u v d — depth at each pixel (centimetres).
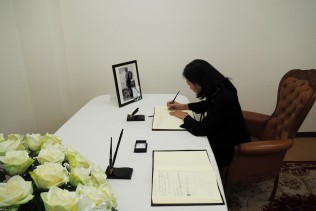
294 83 168
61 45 231
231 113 143
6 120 201
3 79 196
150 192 88
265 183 202
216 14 233
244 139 157
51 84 229
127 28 236
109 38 238
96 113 167
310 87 151
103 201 57
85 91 255
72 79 251
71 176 62
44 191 58
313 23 237
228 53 246
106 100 195
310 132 271
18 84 216
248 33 239
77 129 142
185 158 108
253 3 230
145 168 103
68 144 124
